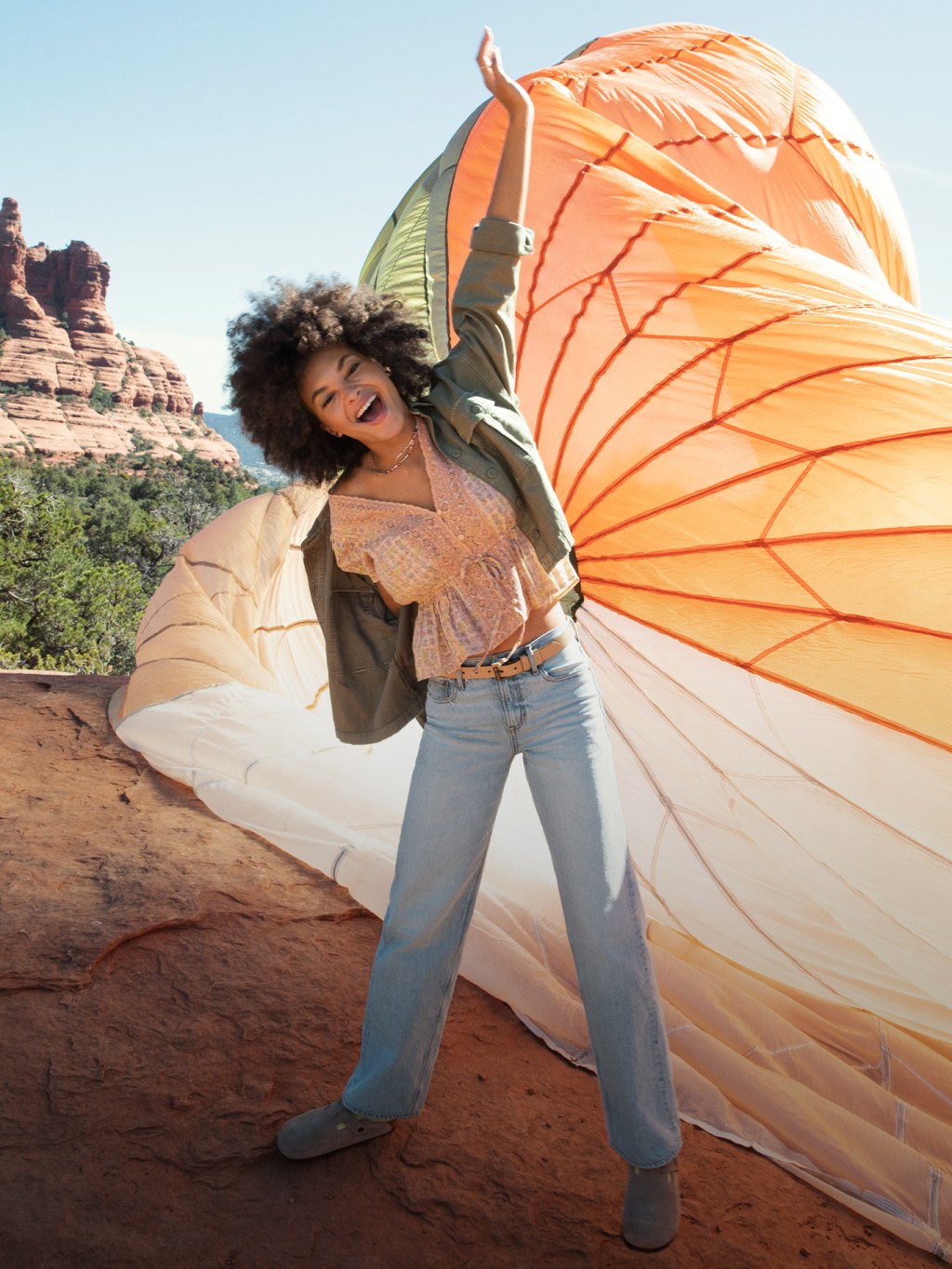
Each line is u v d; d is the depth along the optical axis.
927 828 3.25
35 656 28.59
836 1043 2.96
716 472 3.95
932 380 3.40
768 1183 2.24
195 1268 1.84
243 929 3.01
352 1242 1.94
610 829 1.99
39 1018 2.48
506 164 2.15
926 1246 2.11
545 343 4.35
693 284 3.95
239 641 4.97
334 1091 2.37
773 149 5.20
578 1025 2.68
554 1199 2.11
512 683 1.98
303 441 2.10
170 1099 2.26
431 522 1.97
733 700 3.83
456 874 2.05
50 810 3.78
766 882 3.38
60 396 114.88
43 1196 1.95
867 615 3.53
